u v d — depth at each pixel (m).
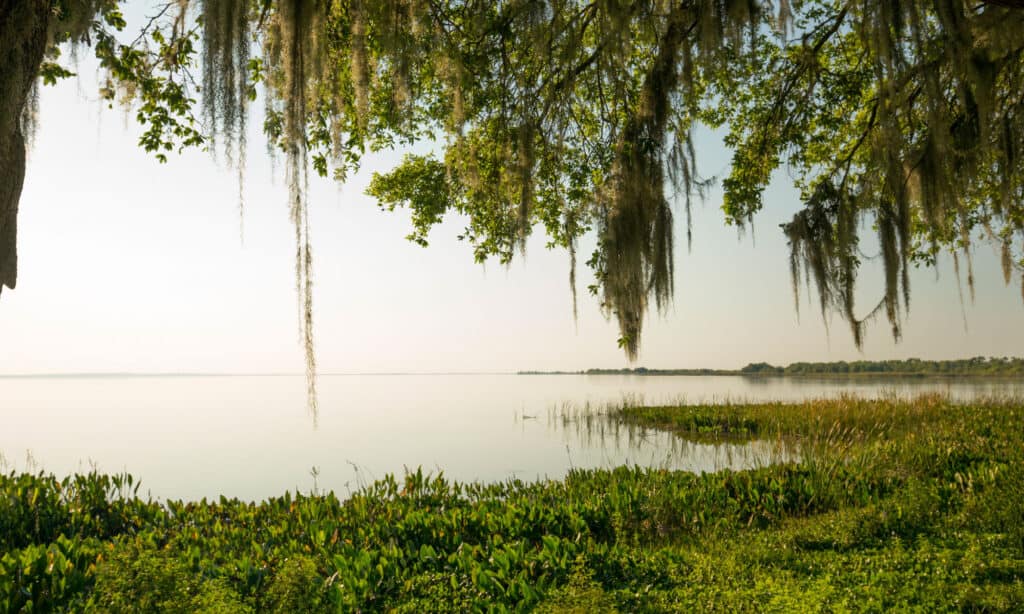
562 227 9.08
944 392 21.81
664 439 15.06
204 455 14.28
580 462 12.14
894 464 7.86
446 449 14.57
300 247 4.26
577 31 6.75
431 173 9.77
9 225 3.26
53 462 13.47
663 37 6.04
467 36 6.20
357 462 12.93
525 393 55.19
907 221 6.82
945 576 3.99
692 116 6.04
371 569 4.20
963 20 5.54
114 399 53.56
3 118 3.05
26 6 3.11
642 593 3.89
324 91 5.05
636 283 6.13
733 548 5.09
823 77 9.44
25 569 3.87
